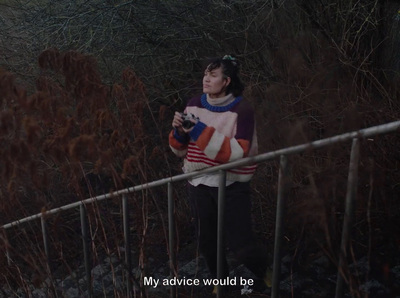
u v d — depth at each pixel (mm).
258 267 2691
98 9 5031
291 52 4078
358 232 2908
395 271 2656
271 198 3557
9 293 2748
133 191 2318
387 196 2701
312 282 2799
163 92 5184
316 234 2145
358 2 4230
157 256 3617
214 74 2512
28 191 2398
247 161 2023
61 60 2078
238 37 4828
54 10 5426
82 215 2625
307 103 3305
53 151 1935
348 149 2457
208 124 2539
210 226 2678
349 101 3258
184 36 5195
